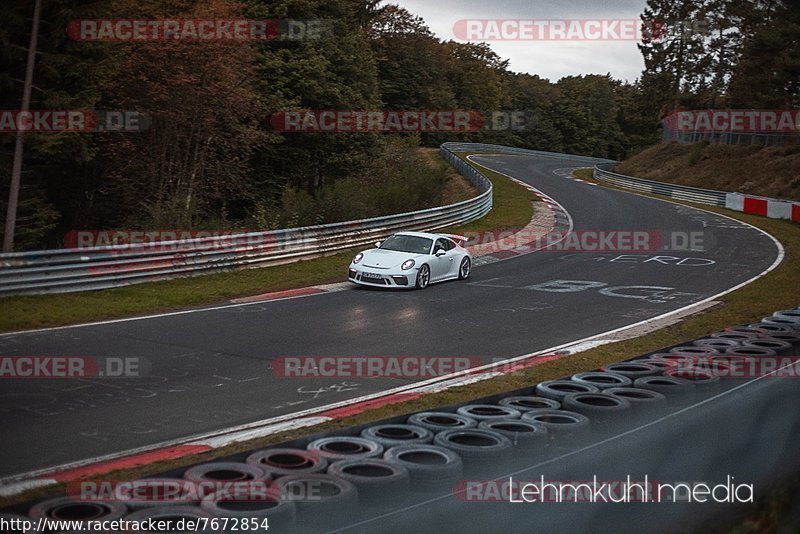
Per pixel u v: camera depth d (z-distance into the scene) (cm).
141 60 8231
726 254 7306
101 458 1950
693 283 5700
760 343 2389
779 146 16300
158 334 3569
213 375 2881
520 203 11162
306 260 6206
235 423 2309
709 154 17862
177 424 2280
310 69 11238
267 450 1236
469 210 9025
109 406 2441
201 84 8600
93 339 3409
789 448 1347
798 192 13500
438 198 9438
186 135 9169
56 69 7038
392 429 1396
